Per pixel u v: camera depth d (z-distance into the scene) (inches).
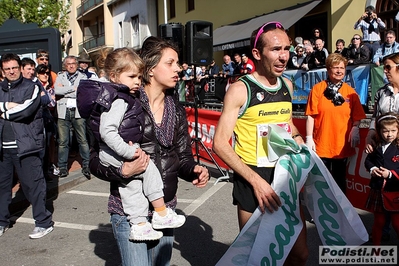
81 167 306.7
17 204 219.3
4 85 168.2
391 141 138.1
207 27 306.8
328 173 102.0
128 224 96.0
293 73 378.0
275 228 97.3
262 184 96.9
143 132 95.6
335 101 168.7
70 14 1467.8
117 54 92.6
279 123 102.0
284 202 98.2
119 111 88.2
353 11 473.7
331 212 104.5
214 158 281.7
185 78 479.5
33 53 332.5
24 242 175.0
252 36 101.0
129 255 95.2
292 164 99.8
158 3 971.9
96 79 92.6
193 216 197.3
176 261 151.3
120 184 95.4
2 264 154.6
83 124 275.0
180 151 106.1
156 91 100.3
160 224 94.0
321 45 354.9
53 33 323.6
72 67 272.7
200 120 295.6
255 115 100.0
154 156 98.0
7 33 334.6
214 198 224.2
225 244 165.0
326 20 533.3
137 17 1051.3
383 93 155.3
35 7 903.7
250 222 96.7
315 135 177.5
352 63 325.4
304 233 106.0
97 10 1269.7
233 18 716.7
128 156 88.0
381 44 340.8
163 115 101.4
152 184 93.8
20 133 169.8
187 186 250.8
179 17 880.3
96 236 179.0
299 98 375.2
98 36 1338.6
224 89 424.8
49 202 231.8
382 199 139.5
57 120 282.4
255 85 100.2
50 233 183.6
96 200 233.1
